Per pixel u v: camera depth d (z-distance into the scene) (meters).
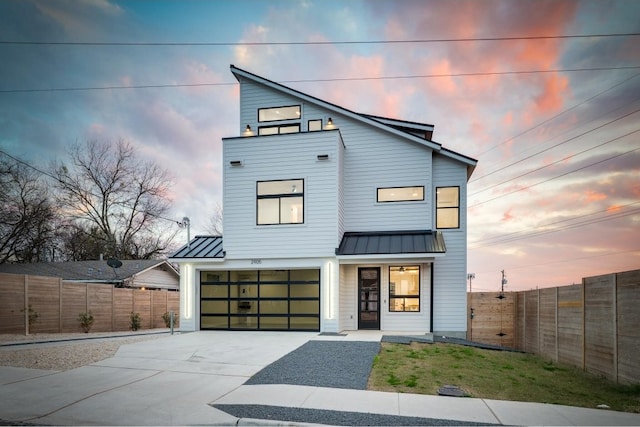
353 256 12.99
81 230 32.81
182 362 8.53
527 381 8.03
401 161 14.55
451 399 6.04
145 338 12.54
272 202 14.08
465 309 13.74
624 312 8.16
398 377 7.30
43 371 7.71
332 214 13.51
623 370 8.13
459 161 14.45
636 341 7.71
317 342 10.86
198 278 14.77
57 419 5.06
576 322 10.20
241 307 14.40
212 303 14.66
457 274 13.95
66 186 31.05
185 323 14.52
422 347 10.59
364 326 13.98
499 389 7.01
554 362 11.00
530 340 13.43
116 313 18.48
